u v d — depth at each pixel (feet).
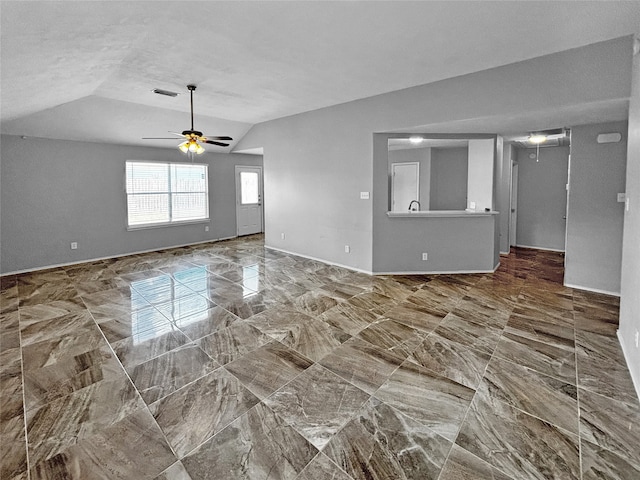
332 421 6.48
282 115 19.74
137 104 16.92
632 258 8.09
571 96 10.49
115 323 11.07
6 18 6.52
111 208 20.80
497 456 5.62
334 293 13.87
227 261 19.71
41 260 18.24
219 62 11.29
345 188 17.46
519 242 23.93
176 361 8.70
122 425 6.39
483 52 10.53
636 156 8.01
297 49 10.24
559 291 13.85
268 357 8.86
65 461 5.55
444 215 16.11
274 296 13.57
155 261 19.89
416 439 6.01
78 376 8.02
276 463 5.51
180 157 23.98
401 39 9.57
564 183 21.81
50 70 10.14
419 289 14.25
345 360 8.69
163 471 5.37
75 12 7.14
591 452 5.67
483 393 7.29
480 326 10.61
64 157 18.76
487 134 16.12
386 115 15.16
